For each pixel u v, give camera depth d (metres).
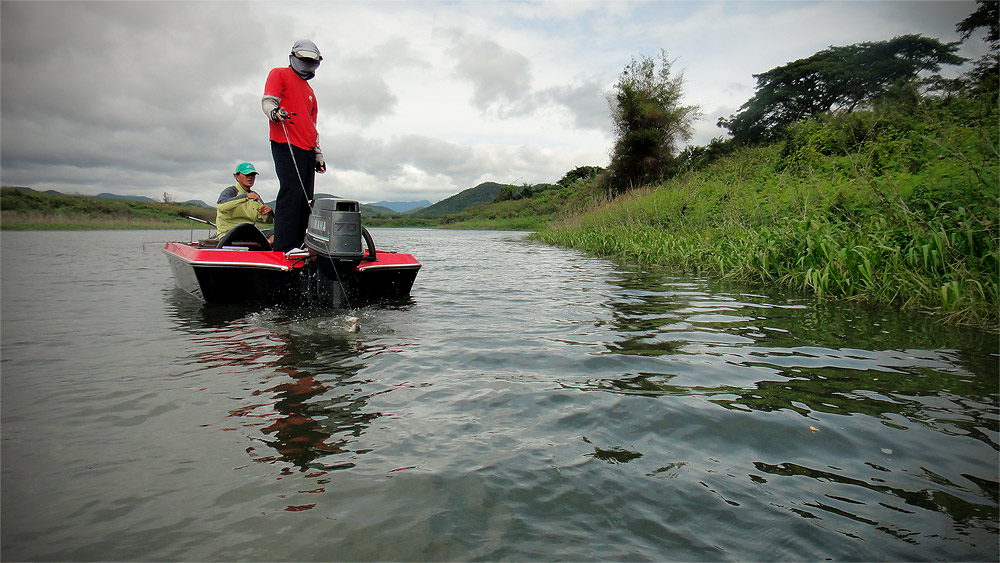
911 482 1.78
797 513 1.59
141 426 2.18
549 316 4.62
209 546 1.42
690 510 1.61
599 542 1.46
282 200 5.47
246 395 2.55
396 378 2.83
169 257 6.36
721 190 13.49
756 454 1.98
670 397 2.55
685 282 7.07
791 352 3.40
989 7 10.62
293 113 5.39
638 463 1.90
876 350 3.46
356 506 1.61
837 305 5.20
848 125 12.40
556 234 19.34
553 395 2.57
